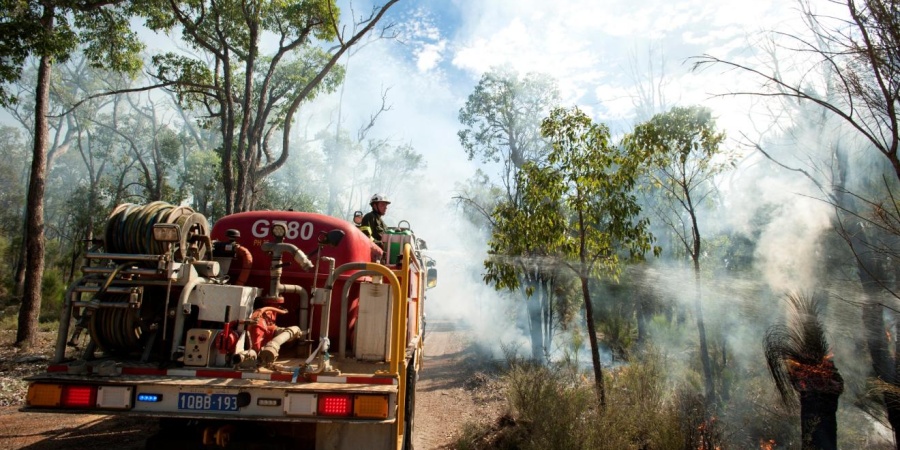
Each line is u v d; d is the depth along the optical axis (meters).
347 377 4.05
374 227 8.24
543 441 5.68
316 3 17.59
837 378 4.63
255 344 4.18
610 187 7.07
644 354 8.00
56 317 18.91
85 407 3.77
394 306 4.25
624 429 5.79
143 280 4.04
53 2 13.83
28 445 6.01
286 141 18.92
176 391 3.83
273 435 4.32
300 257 4.65
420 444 6.87
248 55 18.95
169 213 4.17
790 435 5.40
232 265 5.21
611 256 7.48
